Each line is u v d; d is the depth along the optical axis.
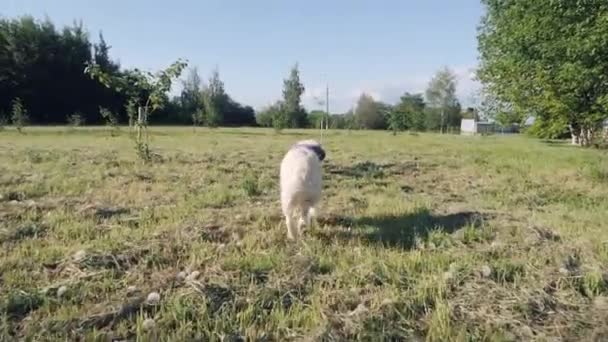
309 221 6.04
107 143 21.08
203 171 11.09
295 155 6.02
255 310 3.61
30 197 7.81
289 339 3.27
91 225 5.89
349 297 3.86
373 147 21.56
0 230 5.55
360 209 7.25
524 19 15.46
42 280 4.15
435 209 7.40
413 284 4.16
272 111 57.66
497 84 19.86
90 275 4.21
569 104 16.12
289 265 4.54
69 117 51.19
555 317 3.65
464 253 5.04
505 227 6.14
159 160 13.20
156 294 3.76
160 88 13.05
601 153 19.41
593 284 4.18
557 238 5.75
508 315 3.62
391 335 3.33
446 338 3.29
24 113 38.62
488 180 10.94
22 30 54.34
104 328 3.33
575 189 9.77
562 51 13.09
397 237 5.66
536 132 33.78
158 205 7.28
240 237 5.61
